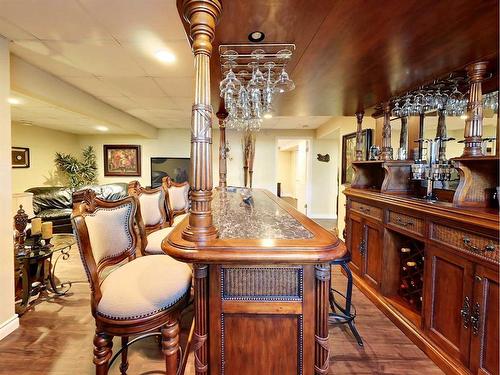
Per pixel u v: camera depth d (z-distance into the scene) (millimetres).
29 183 5809
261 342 1161
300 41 1534
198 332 1156
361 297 2695
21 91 2668
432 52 1651
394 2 1164
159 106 4461
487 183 1653
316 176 6926
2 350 1889
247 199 2363
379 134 3375
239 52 1685
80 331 2109
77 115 4688
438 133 2410
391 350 1927
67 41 2205
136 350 1910
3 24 1939
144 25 1962
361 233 2869
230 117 3230
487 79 1857
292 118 5496
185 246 1058
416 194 2479
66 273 3268
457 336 1629
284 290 1146
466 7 1195
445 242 1718
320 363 1153
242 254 1021
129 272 1416
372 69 1943
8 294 2066
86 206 1289
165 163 6844
